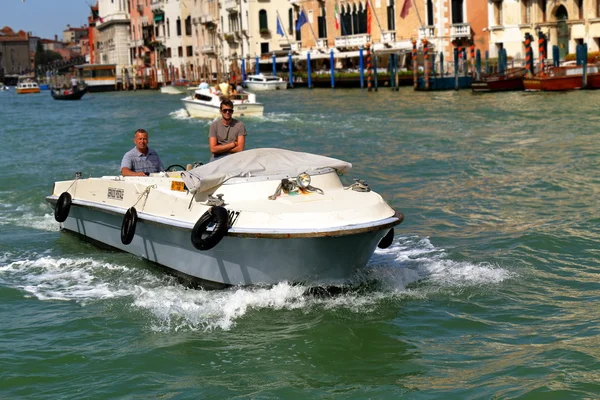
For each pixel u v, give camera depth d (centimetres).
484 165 1730
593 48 4578
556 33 4778
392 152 2020
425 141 2208
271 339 768
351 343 755
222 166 923
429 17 5391
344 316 816
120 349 753
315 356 730
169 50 9488
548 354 705
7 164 1986
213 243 838
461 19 5253
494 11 5062
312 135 2500
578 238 1072
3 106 5944
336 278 866
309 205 867
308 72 5900
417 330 780
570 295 859
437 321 800
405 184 1556
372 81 5500
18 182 1675
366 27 5988
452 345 743
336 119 3003
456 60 4566
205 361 726
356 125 2747
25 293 919
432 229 1167
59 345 764
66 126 3334
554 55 4094
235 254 858
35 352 747
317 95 4931
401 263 986
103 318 832
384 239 948
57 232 1220
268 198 895
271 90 5984
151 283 943
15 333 795
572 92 3706
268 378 690
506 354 715
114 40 10700
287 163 946
